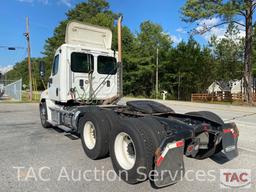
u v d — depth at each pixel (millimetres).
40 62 8680
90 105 7008
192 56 44219
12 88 30000
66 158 5184
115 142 4352
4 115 12445
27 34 26031
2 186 3846
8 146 6098
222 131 4582
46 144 6309
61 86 6992
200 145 4766
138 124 4055
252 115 13438
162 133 4035
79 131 5832
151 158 3875
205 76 44125
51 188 3789
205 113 5457
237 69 37375
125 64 44562
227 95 30172
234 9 20844
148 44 45938
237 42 37188
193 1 22375
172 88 46688
